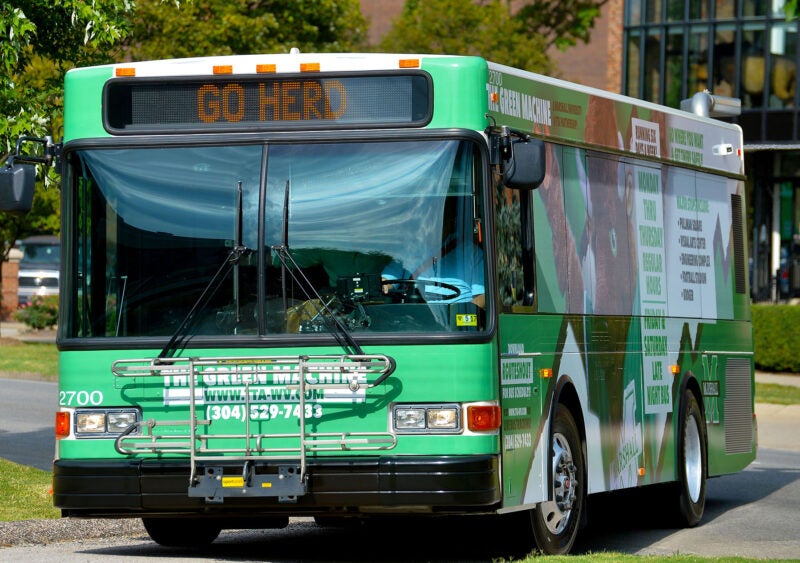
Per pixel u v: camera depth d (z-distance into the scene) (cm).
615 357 1994
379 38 12338
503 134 1614
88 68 1677
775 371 5681
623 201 2059
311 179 1623
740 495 2725
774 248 7388
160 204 1644
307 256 1612
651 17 7531
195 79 1655
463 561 1778
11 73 2473
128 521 2078
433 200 1606
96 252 1652
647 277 2128
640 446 2070
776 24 7231
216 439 1600
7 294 9231
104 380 1631
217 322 1617
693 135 2359
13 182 1645
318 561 1775
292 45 6203
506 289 1662
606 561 1622
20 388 4744
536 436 1720
